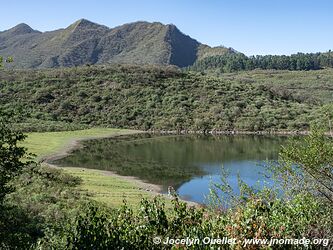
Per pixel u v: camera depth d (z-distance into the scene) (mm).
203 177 49250
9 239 11656
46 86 141000
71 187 35469
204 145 86375
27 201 23562
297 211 8281
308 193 10969
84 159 65250
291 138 13391
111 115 129875
